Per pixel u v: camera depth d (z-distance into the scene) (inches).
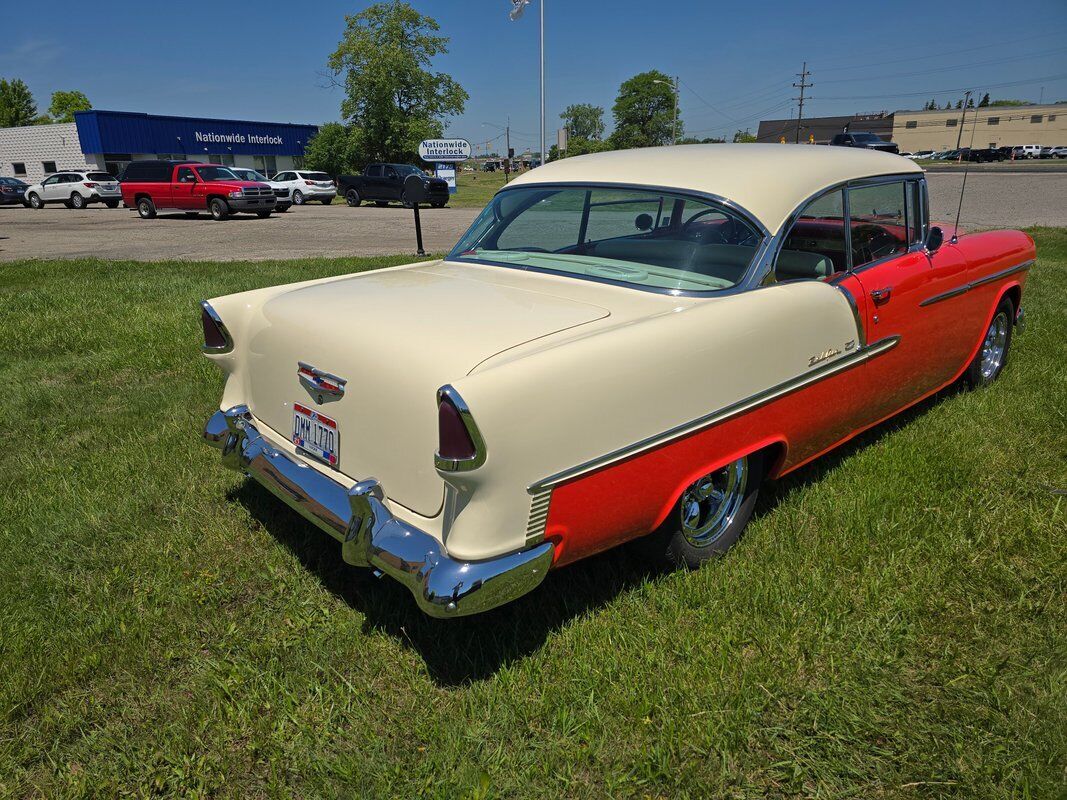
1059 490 137.1
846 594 108.2
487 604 83.9
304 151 1963.6
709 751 82.7
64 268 404.5
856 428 140.9
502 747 82.7
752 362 107.2
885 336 134.9
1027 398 179.8
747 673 92.1
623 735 85.4
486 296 108.7
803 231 119.7
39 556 121.0
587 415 88.1
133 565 118.2
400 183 1099.9
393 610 107.2
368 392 93.7
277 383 111.9
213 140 1716.3
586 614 105.7
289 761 82.5
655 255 115.7
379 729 86.7
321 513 98.7
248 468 114.1
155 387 200.1
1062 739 83.1
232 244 570.6
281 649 98.7
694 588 108.8
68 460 155.6
